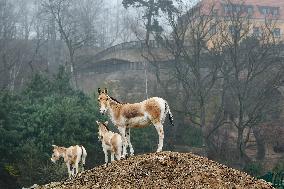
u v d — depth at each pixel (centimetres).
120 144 1859
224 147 4362
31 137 3472
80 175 1411
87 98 4356
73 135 3497
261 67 4525
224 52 4547
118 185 1237
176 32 4694
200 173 1249
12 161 3350
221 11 5878
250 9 6612
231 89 4769
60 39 8525
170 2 5438
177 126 4684
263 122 4469
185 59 4609
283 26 6588
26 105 3788
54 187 1398
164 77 5784
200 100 4262
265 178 1909
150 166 1298
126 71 6397
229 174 1283
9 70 6556
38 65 7612
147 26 5712
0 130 3309
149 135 4156
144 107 1497
